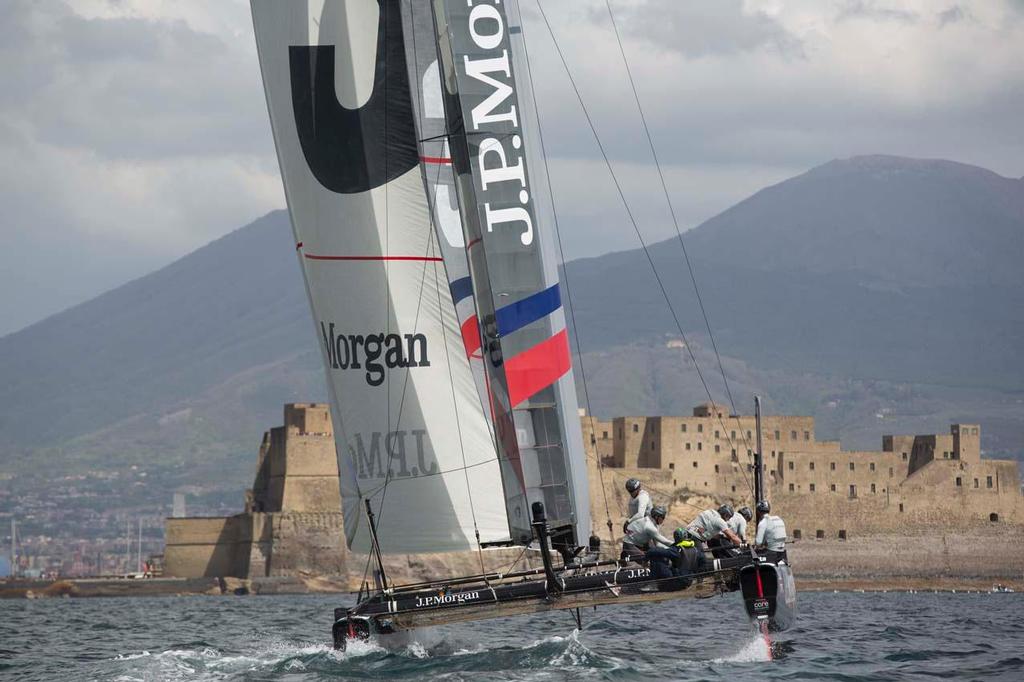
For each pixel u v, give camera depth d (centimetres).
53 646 18050
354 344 12444
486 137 10888
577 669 11412
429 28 12231
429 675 11100
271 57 12425
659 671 11456
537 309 10975
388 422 12438
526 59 11175
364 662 11594
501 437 11094
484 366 11194
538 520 10738
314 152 12381
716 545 11756
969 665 12538
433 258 12431
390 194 12400
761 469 12475
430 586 11856
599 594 10838
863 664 12431
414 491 12400
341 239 12406
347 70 12362
